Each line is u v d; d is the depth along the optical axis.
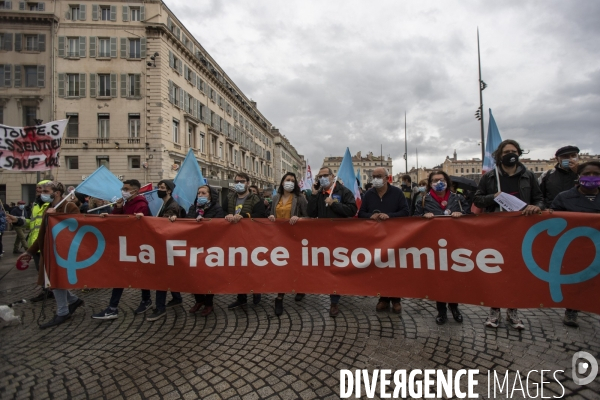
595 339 3.30
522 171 3.70
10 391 2.66
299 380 2.70
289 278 4.03
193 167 5.61
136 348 3.35
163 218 4.19
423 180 6.88
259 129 64.12
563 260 3.20
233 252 4.11
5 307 4.04
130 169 26.83
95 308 4.61
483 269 3.43
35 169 5.39
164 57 27.52
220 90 40.75
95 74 26.67
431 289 3.62
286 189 4.74
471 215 3.50
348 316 4.08
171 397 2.52
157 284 4.14
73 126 26.91
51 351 3.33
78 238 4.19
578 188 3.62
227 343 3.40
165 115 27.56
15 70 26.88
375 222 3.86
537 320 3.84
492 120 5.11
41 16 26.31
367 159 111.25
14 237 14.57
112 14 26.78
